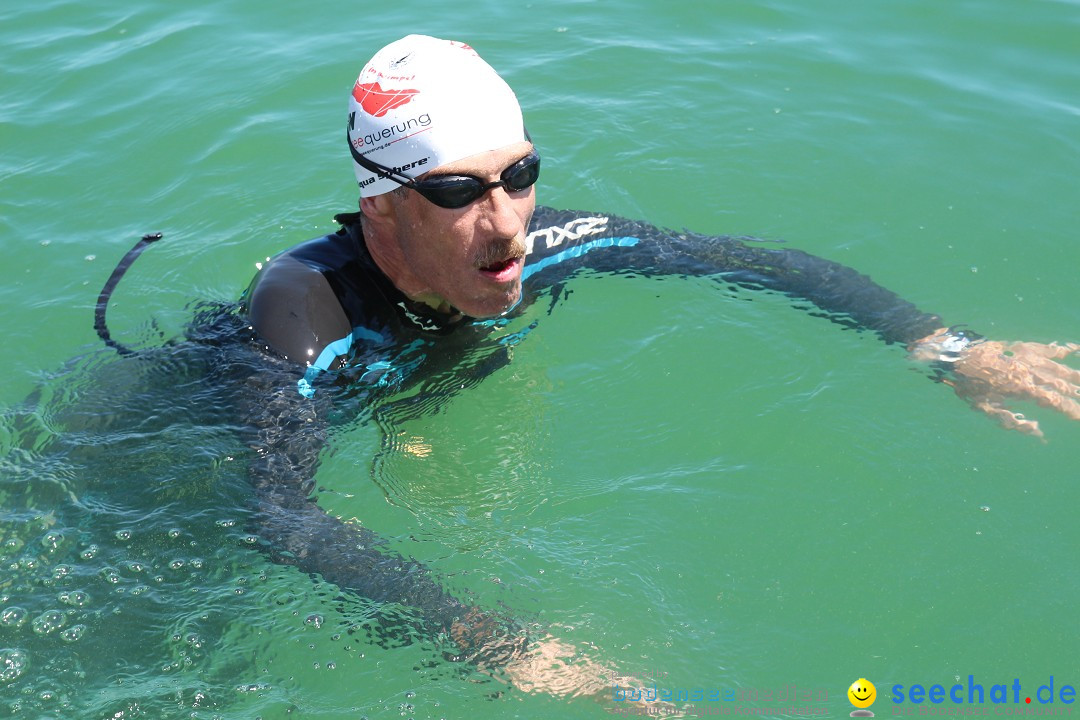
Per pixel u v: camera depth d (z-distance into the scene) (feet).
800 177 16.02
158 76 18.49
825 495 10.53
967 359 11.86
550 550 9.91
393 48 10.83
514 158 10.41
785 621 9.37
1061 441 11.03
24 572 9.58
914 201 15.42
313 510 9.87
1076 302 13.32
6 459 10.87
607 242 13.38
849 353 12.12
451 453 10.95
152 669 8.84
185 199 15.83
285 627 9.10
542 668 8.80
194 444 10.64
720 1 20.65
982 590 9.62
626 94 18.02
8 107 17.72
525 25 19.99
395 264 11.42
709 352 12.25
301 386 10.80
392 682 8.71
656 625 9.28
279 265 11.63
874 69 18.65
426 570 9.54
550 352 12.26
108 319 13.34
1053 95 17.84
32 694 8.63
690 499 10.49
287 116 17.54
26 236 14.99
